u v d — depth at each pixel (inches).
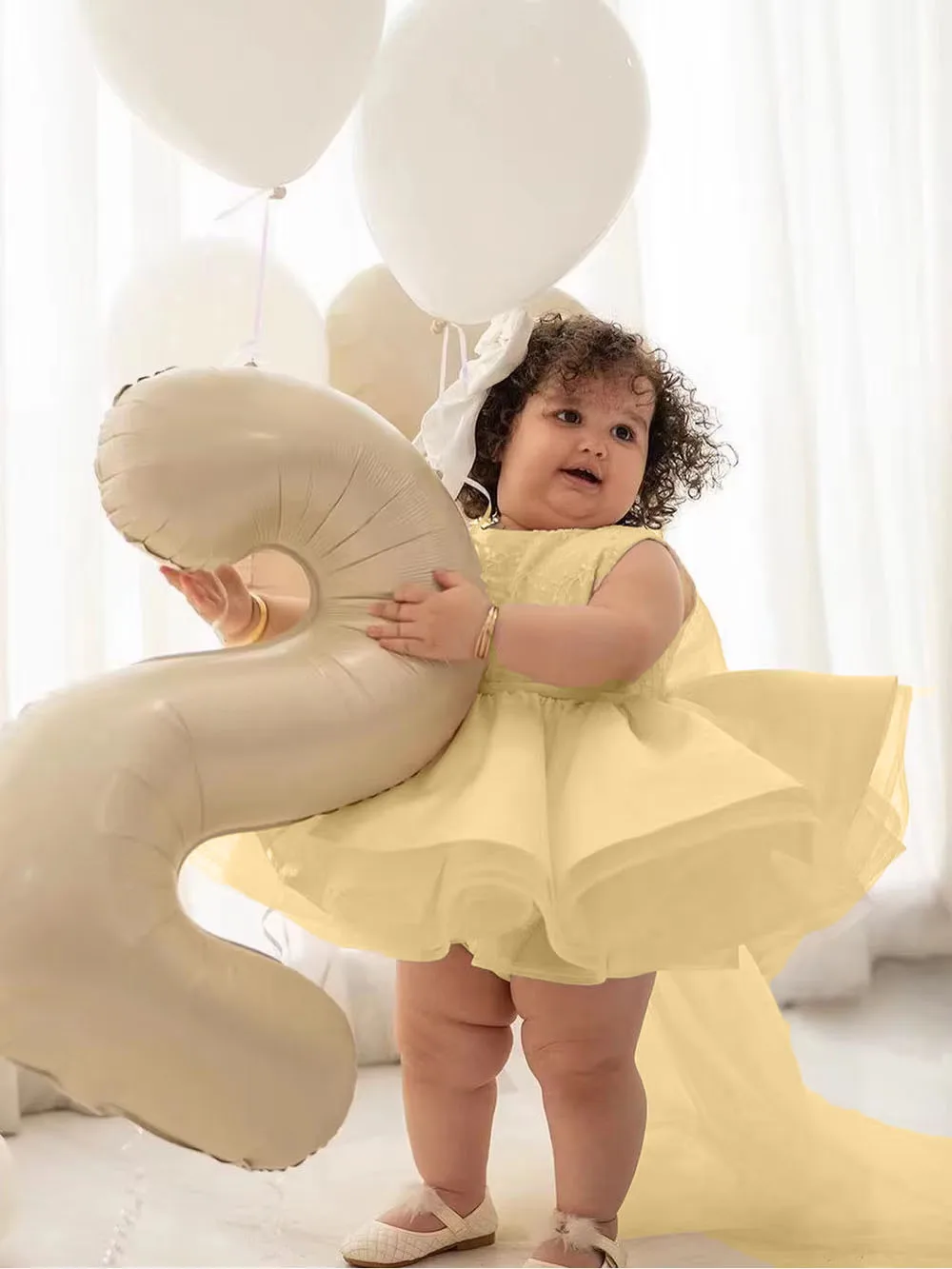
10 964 35.5
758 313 85.0
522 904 43.6
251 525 43.2
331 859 43.5
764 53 84.7
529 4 46.1
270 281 56.9
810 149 88.6
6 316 70.4
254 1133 38.5
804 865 45.1
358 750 42.4
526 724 47.2
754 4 84.7
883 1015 79.7
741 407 86.3
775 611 84.7
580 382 52.1
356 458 44.2
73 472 70.2
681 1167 56.7
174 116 47.1
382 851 41.9
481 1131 51.1
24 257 71.4
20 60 71.7
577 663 46.1
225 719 40.4
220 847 52.2
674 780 43.4
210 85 45.8
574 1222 47.0
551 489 52.3
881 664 88.7
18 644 70.8
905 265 91.2
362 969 73.8
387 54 47.5
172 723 39.5
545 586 50.1
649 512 58.4
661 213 85.7
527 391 53.3
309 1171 58.8
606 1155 47.7
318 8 44.8
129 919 36.8
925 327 92.4
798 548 84.4
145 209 72.1
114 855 37.0
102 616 70.6
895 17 91.0
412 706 43.6
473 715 47.6
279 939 72.2
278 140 47.3
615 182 47.7
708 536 86.1
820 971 82.2
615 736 46.4
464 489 57.4
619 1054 48.2
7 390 69.5
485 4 46.1
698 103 86.1
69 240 70.6
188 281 55.9
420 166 46.4
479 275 48.1
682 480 59.8
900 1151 57.2
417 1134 51.0
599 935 43.3
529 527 53.3
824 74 88.0
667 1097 60.6
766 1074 56.2
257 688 41.4
